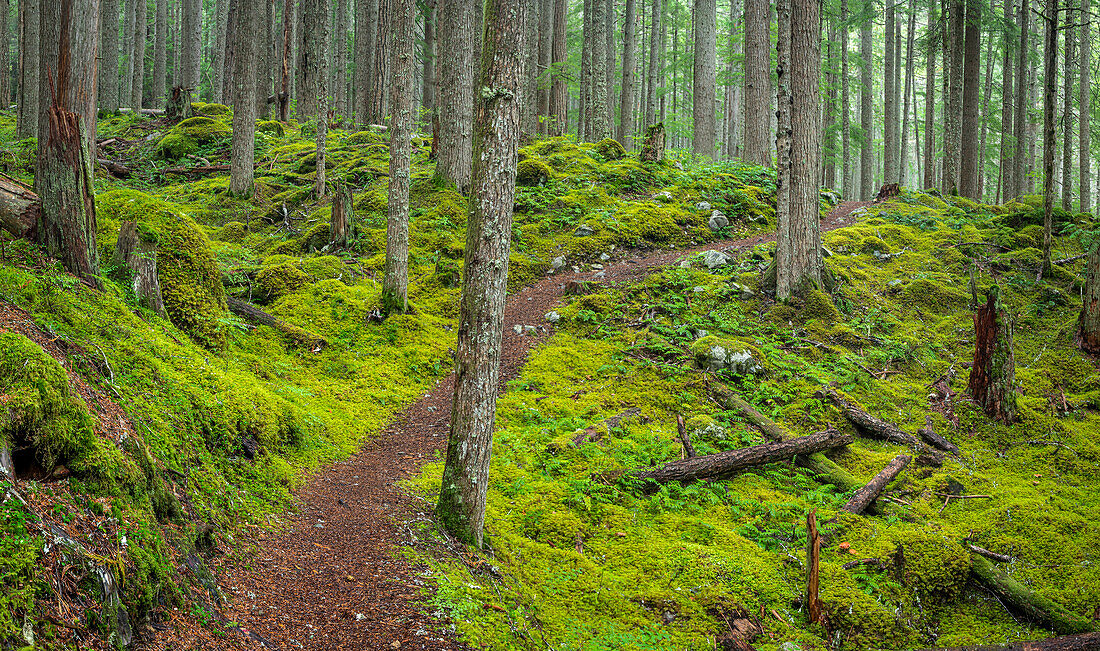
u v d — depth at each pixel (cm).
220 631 433
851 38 4312
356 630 494
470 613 540
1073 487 900
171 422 604
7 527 339
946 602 729
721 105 4322
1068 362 1141
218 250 1391
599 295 1345
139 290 806
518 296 1387
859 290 1370
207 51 4916
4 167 1570
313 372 1013
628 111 2645
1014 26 2119
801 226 1292
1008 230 1623
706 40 2370
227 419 672
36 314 592
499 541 704
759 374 1108
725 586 697
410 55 1179
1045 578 753
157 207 953
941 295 1359
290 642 466
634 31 2897
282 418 767
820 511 834
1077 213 1672
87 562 367
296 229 1603
